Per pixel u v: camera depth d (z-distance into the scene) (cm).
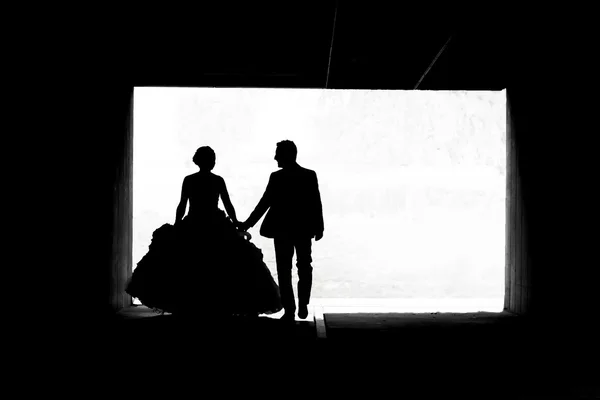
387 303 926
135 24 664
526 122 780
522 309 783
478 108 2747
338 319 716
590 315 597
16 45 554
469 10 610
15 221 556
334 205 2664
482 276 2241
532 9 604
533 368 499
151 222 2564
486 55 756
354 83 898
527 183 775
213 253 634
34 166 591
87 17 631
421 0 593
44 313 606
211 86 894
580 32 614
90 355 497
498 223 2544
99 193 720
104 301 737
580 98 620
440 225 2523
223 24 670
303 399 424
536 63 739
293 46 738
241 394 438
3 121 534
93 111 709
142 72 837
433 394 428
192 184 653
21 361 479
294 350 517
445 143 2728
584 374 484
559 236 670
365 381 466
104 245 737
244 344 530
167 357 500
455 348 539
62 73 644
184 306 625
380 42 716
